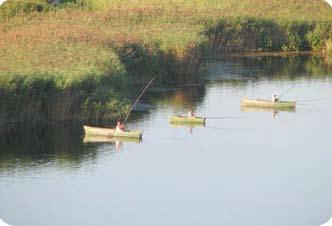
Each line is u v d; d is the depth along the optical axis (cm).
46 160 10819
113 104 13000
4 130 12106
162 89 15800
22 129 12238
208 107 14238
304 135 12475
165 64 16812
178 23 19662
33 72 12594
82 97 12750
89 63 13750
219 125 12975
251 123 13175
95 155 11088
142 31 17800
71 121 12675
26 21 18775
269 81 17012
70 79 12525
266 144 11862
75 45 15062
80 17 19388
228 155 11250
